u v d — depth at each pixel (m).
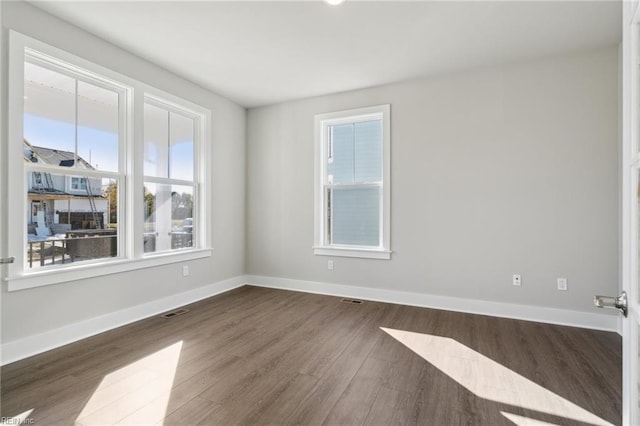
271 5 2.36
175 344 2.58
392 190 3.75
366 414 1.71
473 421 1.66
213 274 4.10
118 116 3.04
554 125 3.09
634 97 0.90
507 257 3.26
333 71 3.44
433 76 3.54
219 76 3.58
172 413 1.71
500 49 2.96
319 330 2.89
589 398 1.85
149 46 2.94
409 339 2.69
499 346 2.55
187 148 3.81
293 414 1.71
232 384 2.00
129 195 3.07
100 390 1.92
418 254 3.64
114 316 2.93
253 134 4.65
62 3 2.33
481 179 3.36
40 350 2.40
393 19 2.52
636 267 0.89
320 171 4.21
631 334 0.92
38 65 2.47
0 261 2.10
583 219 3.00
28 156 2.41
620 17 2.46
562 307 3.06
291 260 4.39
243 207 4.65
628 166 0.95
